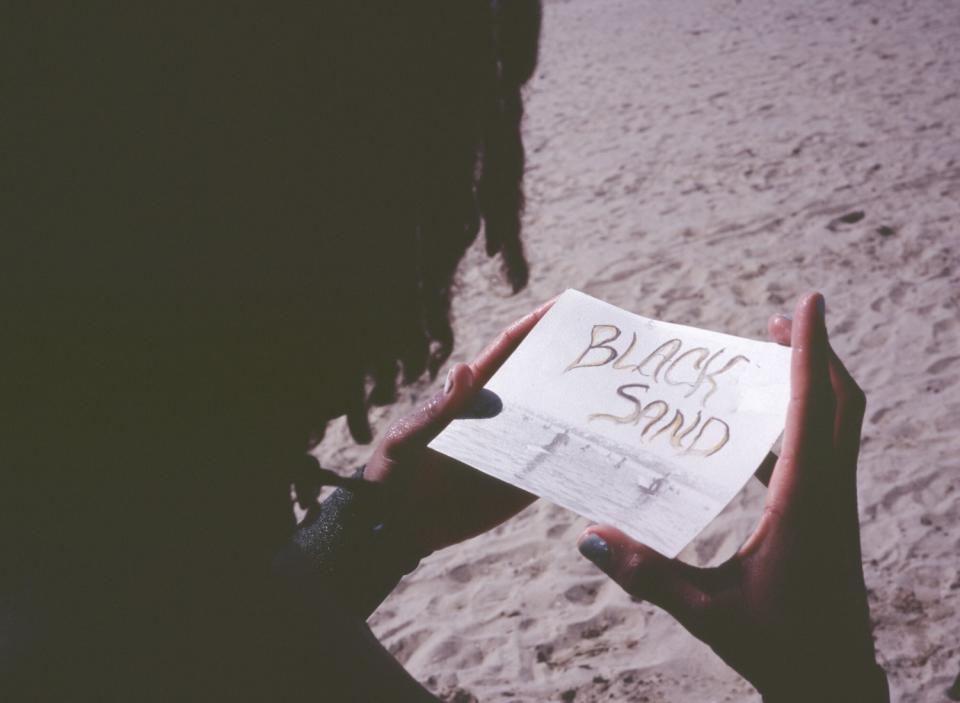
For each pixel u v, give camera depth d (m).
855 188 6.57
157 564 0.43
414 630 3.33
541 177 7.93
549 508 3.86
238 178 0.41
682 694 2.87
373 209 0.45
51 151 0.38
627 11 14.32
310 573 0.51
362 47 0.42
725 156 7.64
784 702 0.64
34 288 0.39
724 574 0.64
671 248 6.14
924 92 8.37
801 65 9.85
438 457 0.82
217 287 0.41
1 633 0.41
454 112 0.46
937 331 4.71
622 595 3.34
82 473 0.42
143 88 0.39
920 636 2.95
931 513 3.49
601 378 0.78
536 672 3.06
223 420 0.44
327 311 0.45
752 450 0.69
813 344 0.67
